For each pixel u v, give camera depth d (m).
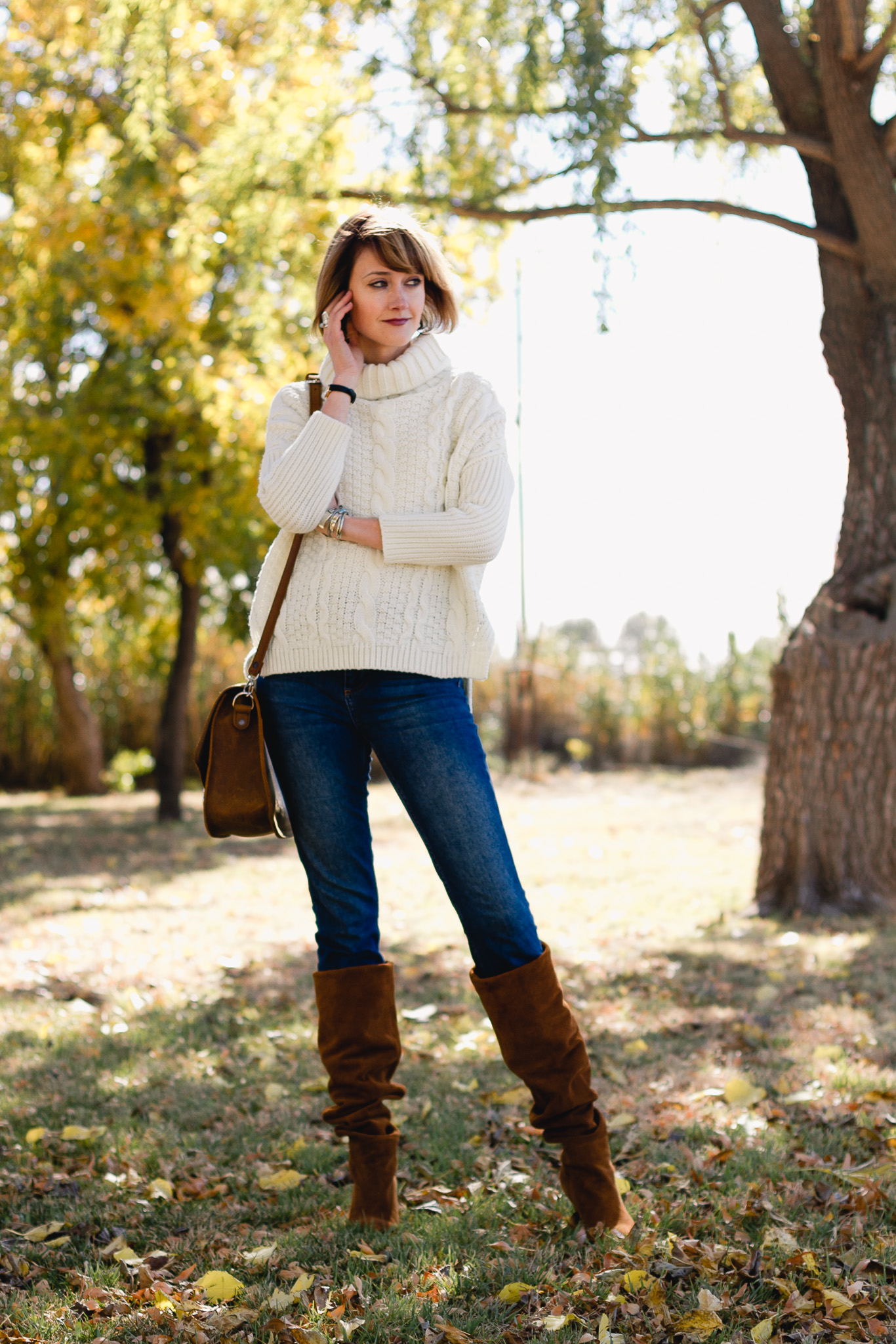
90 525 9.82
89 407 9.19
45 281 8.46
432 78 5.60
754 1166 2.45
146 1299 1.95
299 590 2.12
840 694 5.46
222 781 2.10
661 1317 1.83
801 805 5.54
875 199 5.13
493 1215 2.25
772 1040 3.38
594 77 4.67
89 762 14.15
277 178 5.64
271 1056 3.36
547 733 15.34
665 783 12.89
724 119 5.20
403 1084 3.08
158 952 4.91
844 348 5.55
